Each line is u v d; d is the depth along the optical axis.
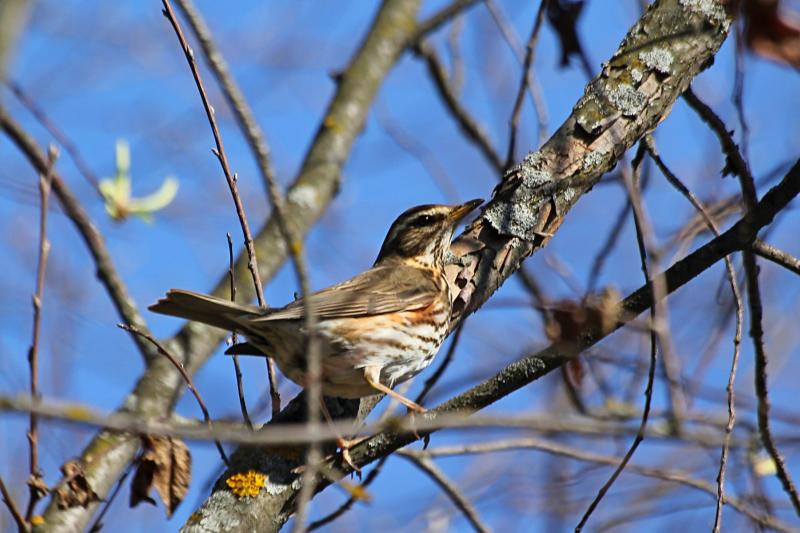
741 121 11.14
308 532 12.04
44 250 9.73
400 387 13.88
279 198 8.41
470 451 14.36
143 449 10.68
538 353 10.80
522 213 12.37
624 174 12.23
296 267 8.05
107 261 15.41
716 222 14.45
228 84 9.55
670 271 11.03
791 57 10.71
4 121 13.98
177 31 10.59
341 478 10.20
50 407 6.48
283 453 11.20
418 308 13.44
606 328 10.58
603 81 12.41
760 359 11.27
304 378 11.20
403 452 14.36
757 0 10.62
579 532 10.80
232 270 11.54
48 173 10.02
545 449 14.20
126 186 13.25
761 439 11.57
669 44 12.30
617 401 15.03
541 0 13.97
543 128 15.51
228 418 13.30
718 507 10.55
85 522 12.53
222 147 11.01
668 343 13.95
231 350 11.25
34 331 9.52
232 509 10.95
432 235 15.16
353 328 13.06
